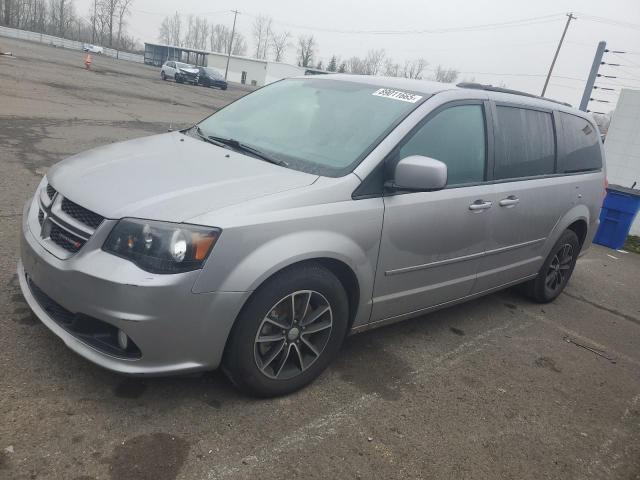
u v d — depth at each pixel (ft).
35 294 9.51
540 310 17.11
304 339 9.82
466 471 8.87
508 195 13.26
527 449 9.77
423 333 13.69
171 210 8.21
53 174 9.98
